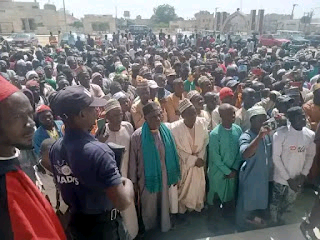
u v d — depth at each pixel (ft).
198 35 93.20
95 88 21.65
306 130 12.73
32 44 101.65
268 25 184.65
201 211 13.88
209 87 20.52
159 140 11.73
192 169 12.69
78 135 5.89
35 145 12.15
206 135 13.06
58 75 27.58
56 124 13.16
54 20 199.82
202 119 13.15
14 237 3.85
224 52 60.13
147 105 11.37
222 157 12.67
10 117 4.01
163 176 11.79
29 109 4.29
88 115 5.93
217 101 16.51
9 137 4.08
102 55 51.26
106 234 6.21
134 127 15.21
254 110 11.96
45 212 4.48
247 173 12.06
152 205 12.00
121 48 57.00
